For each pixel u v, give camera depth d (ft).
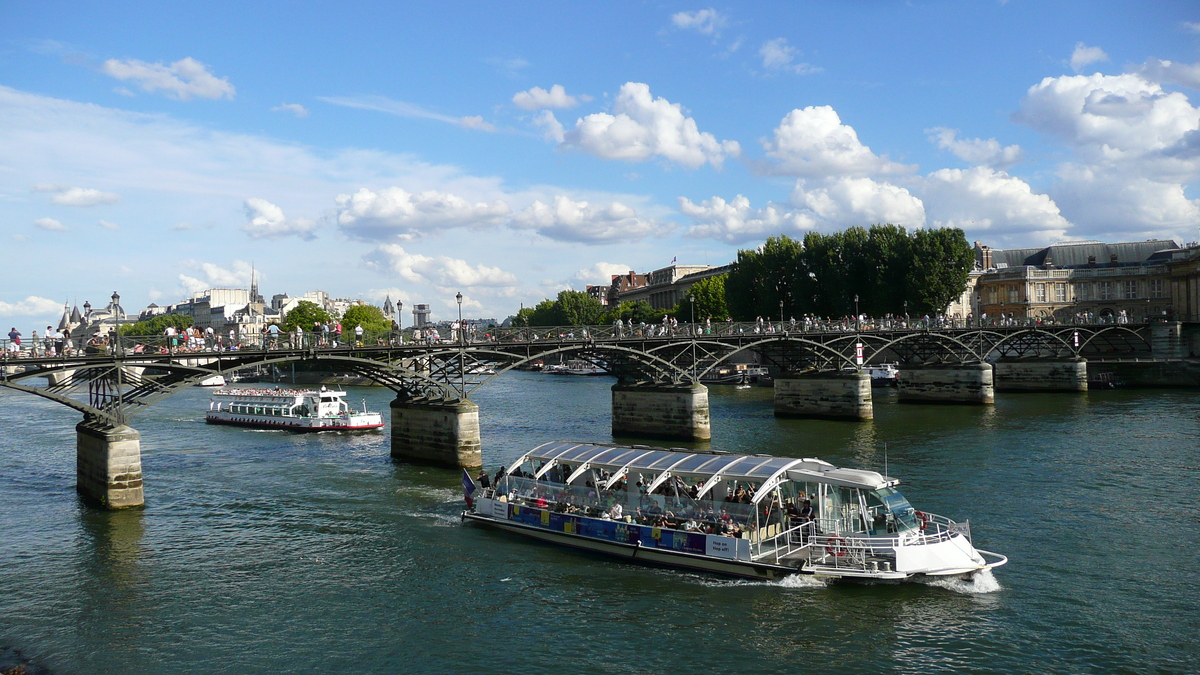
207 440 217.56
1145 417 222.89
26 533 118.32
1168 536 107.96
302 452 192.34
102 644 81.00
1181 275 392.06
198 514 128.47
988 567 92.63
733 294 408.05
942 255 341.21
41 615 88.07
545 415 265.54
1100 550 102.63
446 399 173.37
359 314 538.06
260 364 153.89
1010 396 299.38
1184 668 72.59
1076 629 80.23
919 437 197.16
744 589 91.35
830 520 93.91
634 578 96.12
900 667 73.41
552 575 97.91
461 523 121.49
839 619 83.05
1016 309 488.85
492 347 184.96
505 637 81.10
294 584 96.58
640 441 203.92
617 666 74.59
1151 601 86.53
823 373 243.19
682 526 100.32
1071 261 520.42
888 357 404.36
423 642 80.33
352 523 121.90
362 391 387.55
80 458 144.66
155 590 95.04
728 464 103.14
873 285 355.77
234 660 77.25
